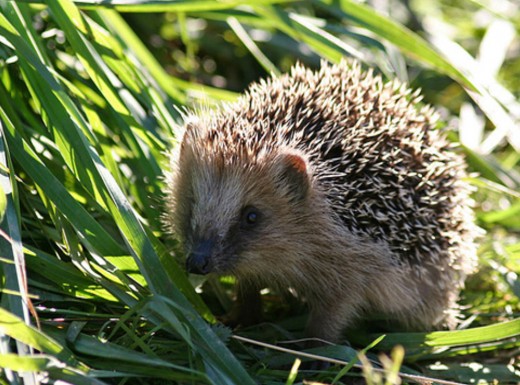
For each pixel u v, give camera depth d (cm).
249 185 693
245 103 753
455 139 928
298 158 694
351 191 709
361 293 726
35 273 648
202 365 577
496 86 966
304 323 754
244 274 709
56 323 606
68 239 648
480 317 795
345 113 739
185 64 1080
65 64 816
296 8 1086
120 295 621
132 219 623
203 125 738
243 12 891
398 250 721
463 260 767
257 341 651
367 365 541
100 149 681
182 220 720
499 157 1086
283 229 704
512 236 938
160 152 777
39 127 753
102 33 764
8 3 704
